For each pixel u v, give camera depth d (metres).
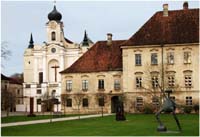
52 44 141.62
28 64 144.75
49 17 145.75
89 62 107.25
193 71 92.12
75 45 141.38
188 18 95.81
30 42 152.75
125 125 53.09
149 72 94.25
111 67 103.88
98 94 104.00
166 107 43.88
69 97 106.69
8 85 158.88
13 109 140.62
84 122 61.00
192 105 91.44
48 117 82.50
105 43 109.00
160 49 94.06
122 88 101.81
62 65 140.50
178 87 92.56
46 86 140.38
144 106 93.69
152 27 96.81
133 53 96.19
